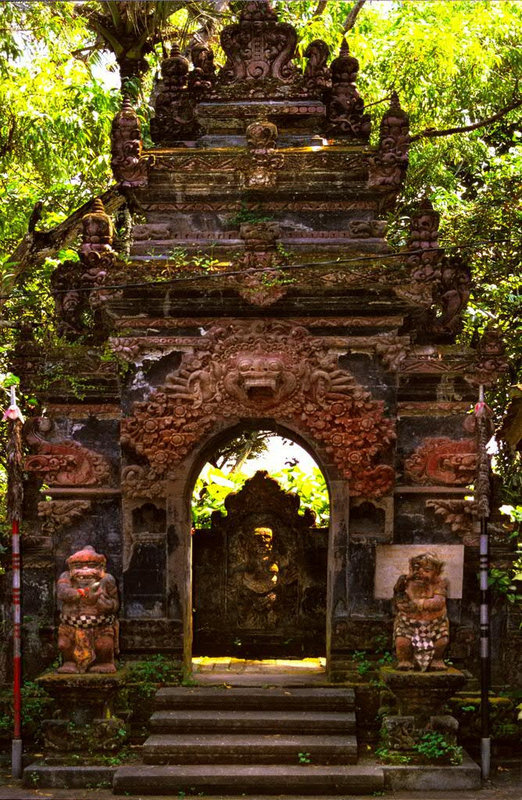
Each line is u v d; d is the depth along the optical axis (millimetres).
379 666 14422
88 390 14969
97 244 14969
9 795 12875
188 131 15766
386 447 14625
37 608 14867
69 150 18594
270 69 15719
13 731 14203
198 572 17219
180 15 21344
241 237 14875
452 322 15234
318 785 12812
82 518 14906
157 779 12828
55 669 14109
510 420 15523
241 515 17250
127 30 19266
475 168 22297
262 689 14281
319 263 13805
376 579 13828
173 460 14703
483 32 21062
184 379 14688
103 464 14898
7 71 17516
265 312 14680
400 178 14945
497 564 14727
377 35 21984
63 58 17891
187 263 14641
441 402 14836
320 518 19375
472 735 14156
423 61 20469
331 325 14680
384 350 14617
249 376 14430
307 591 17125
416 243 14766
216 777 12812
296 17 20453
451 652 14602
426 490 14695
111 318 14859
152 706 14297
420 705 13352
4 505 19188
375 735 14117
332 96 15727
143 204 15234
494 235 19750
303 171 15000
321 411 14633
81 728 13469
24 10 17328
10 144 18266
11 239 19984
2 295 17078
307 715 13789
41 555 14898
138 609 14703
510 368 18688
